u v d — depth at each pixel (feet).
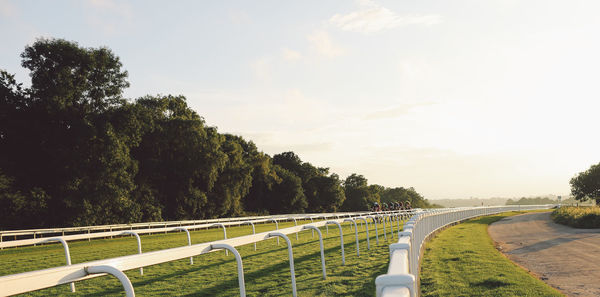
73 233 85.10
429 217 50.65
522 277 26.35
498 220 111.45
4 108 94.58
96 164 100.99
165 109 150.30
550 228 78.48
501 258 35.60
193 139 136.36
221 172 159.02
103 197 99.91
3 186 85.81
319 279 25.86
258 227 100.07
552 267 32.73
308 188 273.75
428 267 31.04
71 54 101.30
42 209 90.99
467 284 24.36
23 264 36.86
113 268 9.59
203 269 31.35
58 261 38.70
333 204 281.95
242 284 14.80
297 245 48.80
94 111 108.37
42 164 98.48
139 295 22.79
